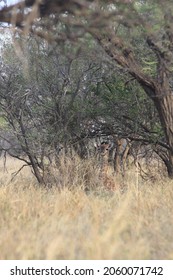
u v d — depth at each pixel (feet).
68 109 147.84
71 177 139.85
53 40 86.22
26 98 146.30
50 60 140.56
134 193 114.73
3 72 146.41
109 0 84.33
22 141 146.10
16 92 145.18
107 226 80.94
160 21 92.02
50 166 144.25
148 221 90.22
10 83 146.00
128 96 147.23
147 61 126.52
